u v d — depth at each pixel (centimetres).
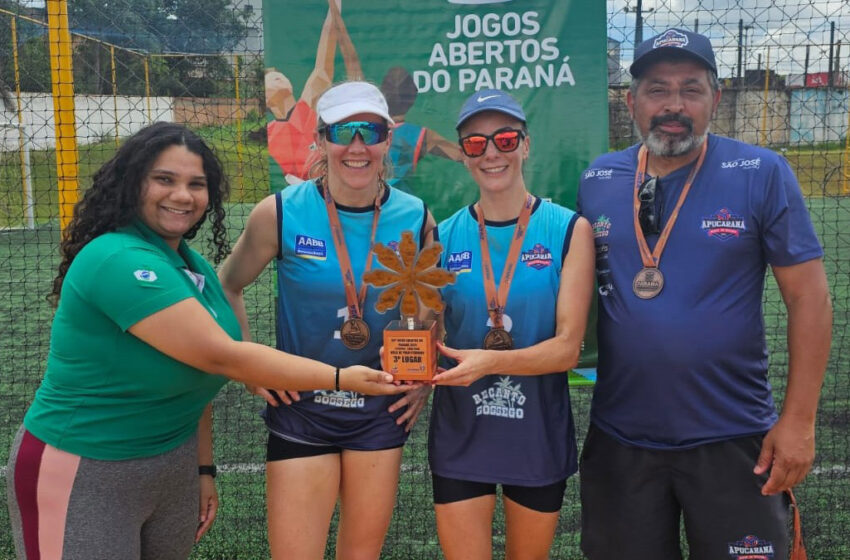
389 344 225
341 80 350
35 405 209
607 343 244
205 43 473
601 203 247
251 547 354
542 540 256
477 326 247
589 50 347
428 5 347
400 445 259
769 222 225
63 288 204
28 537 204
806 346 224
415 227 254
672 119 227
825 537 356
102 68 866
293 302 251
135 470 206
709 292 229
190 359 200
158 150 203
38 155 1031
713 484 234
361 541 261
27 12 860
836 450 458
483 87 350
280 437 253
